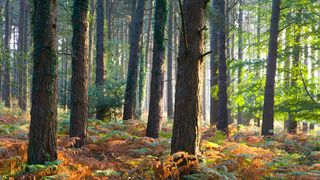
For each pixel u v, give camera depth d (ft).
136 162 31.12
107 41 106.63
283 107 58.29
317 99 56.70
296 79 62.95
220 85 57.93
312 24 59.93
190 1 24.97
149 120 45.57
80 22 35.35
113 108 64.75
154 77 45.52
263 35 65.82
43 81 25.35
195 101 24.81
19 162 26.58
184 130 24.71
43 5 25.17
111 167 28.91
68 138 34.88
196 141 24.89
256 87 63.57
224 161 29.45
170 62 101.24
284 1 59.72
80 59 35.50
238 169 28.02
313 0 57.67
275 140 48.24
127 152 35.24
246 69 64.03
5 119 58.85
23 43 106.63
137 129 52.11
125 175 26.66
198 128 25.00
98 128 49.67
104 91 64.95
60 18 93.91
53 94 25.86
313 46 60.39
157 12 45.62
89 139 39.88
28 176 23.63
